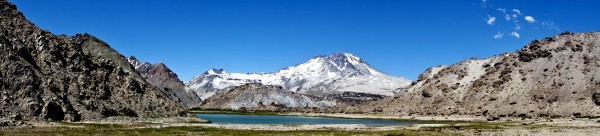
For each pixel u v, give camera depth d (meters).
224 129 116.88
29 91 120.25
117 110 140.88
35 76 127.81
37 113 115.69
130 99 153.25
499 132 110.69
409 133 106.75
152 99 163.25
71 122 117.00
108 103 142.38
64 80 138.25
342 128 134.88
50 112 117.31
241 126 136.00
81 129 98.75
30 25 153.12
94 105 135.50
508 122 182.00
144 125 119.94
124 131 97.25
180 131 104.06
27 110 114.69
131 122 131.12
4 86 118.25
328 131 116.19
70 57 152.75
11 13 152.12
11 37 137.62
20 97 118.31
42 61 140.00
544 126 141.88
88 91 141.25
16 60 128.38
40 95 122.00
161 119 150.25
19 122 101.69
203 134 97.69
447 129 125.62
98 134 88.38
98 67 160.50
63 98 127.81
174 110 166.25
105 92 146.62
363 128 135.25
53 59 144.12
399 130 121.38
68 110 123.31
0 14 147.00
